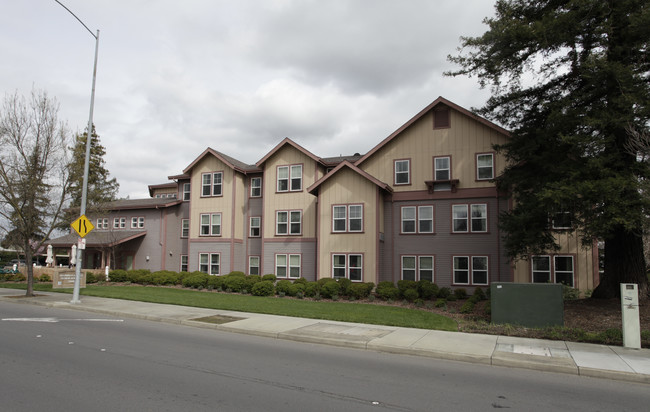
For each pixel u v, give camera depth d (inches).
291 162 1072.2
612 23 522.6
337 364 336.8
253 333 465.7
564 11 558.6
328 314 573.6
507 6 621.9
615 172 503.2
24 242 781.3
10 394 239.3
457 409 234.7
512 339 430.0
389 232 930.1
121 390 250.4
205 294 832.9
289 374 299.9
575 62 604.1
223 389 258.5
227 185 1143.6
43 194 770.2
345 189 940.0
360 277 904.9
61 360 321.4
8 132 724.7
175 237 1267.2
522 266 829.8
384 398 250.5
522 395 265.6
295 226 1048.8
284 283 846.5
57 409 215.9
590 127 531.8
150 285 1074.7
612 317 514.9
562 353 370.9
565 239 811.4
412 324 503.5
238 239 1136.2
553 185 521.0
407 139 937.5
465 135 892.6
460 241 873.5
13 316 556.1
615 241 624.4
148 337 430.0
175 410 218.2
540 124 647.1
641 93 489.1
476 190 871.1
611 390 283.0
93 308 626.8
